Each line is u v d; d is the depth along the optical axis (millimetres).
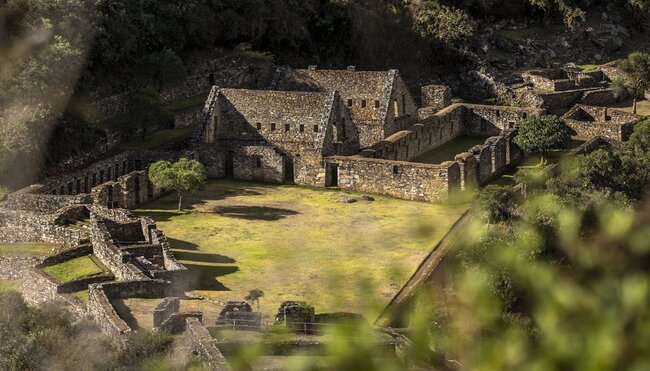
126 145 117625
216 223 95938
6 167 101062
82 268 79938
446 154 125125
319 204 103562
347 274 77500
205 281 77438
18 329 66562
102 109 121125
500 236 64250
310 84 124938
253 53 146500
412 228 91688
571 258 16312
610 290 15234
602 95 146250
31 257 83000
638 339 14883
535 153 119750
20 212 92125
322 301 69000
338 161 109938
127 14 129125
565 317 15297
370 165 108125
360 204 103438
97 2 123125
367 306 35781
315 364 28078
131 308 67750
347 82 123125
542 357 15305
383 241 88062
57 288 74625
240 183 112062
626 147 123562
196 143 115188
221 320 61031
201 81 139875
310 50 155125
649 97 147000
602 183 104188
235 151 112938
